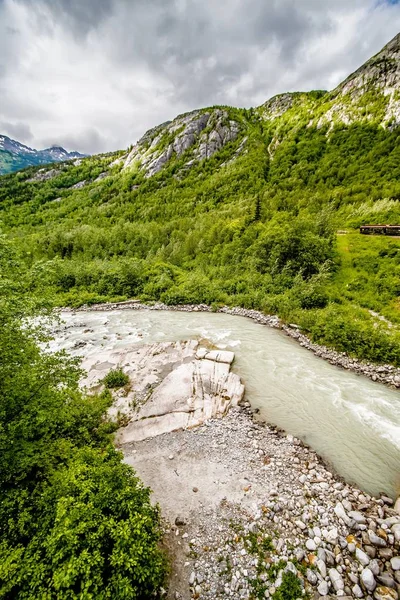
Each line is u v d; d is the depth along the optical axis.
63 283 46.34
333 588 6.86
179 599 6.69
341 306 28.02
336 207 65.75
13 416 7.95
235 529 8.44
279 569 7.28
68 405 10.68
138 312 35.81
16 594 5.31
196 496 9.66
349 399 15.66
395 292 29.45
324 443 12.35
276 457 11.46
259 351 21.94
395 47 111.81
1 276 9.06
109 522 5.88
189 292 39.81
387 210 53.97
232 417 13.97
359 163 84.88
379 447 12.14
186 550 7.87
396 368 18.77
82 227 78.62
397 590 6.81
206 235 62.50
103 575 5.55
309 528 8.38
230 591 6.87
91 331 27.34
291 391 16.42
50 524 6.32
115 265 51.44
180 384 16.17
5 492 6.96
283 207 71.62
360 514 8.79
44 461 7.78
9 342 8.02
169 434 12.76
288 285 35.41
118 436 12.66
